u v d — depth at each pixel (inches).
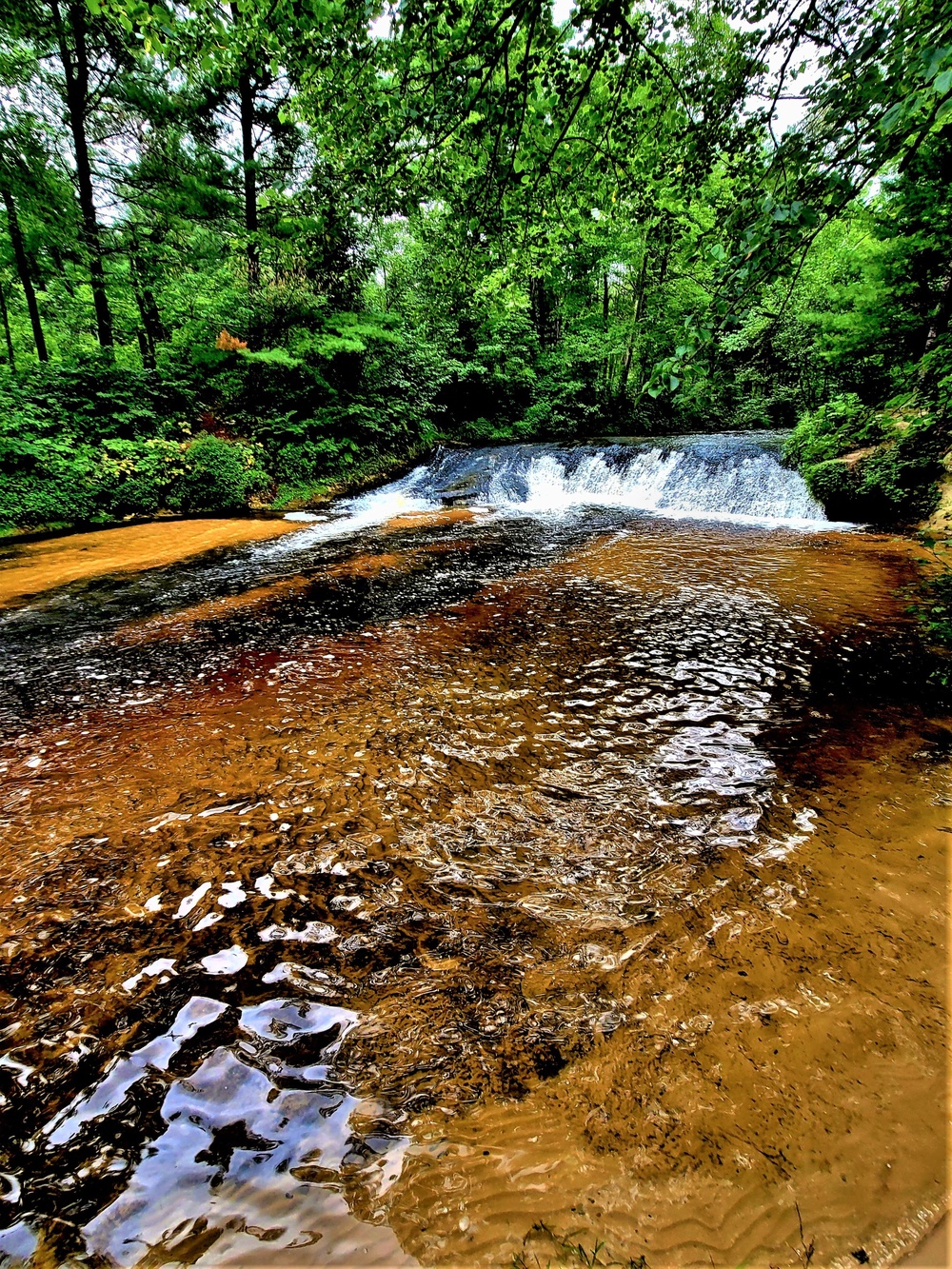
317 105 135.0
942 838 100.0
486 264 183.3
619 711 149.5
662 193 148.9
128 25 111.0
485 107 127.3
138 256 500.4
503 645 194.9
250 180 489.4
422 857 101.6
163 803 118.8
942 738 132.1
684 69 120.3
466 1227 52.8
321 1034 71.8
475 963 80.9
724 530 357.4
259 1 113.4
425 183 153.3
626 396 759.7
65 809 117.6
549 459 538.6
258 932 87.2
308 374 537.6
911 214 258.2
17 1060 69.2
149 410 459.2
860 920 84.5
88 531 393.7
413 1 110.7
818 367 567.8
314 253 231.0
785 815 108.3
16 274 574.9
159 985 78.9
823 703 150.0
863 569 263.7
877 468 339.9
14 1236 53.2
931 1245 50.2
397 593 256.7
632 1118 61.3
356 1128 61.5
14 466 389.7
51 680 180.9
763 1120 60.4
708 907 88.3
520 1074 66.5
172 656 196.4
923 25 64.8
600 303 858.1
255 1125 61.9
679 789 117.2
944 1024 69.3
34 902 93.6
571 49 118.0
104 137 491.8
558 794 117.2
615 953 81.4
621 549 319.6
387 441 600.1
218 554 336.2
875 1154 56.9
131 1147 60.1
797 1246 50.5
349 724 147.9
